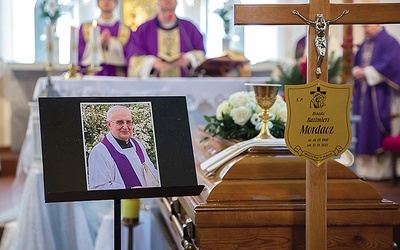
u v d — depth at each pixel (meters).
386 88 6.44
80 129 1.82
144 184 1.82
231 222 1.86
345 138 1.74
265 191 1.92
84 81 4.75
